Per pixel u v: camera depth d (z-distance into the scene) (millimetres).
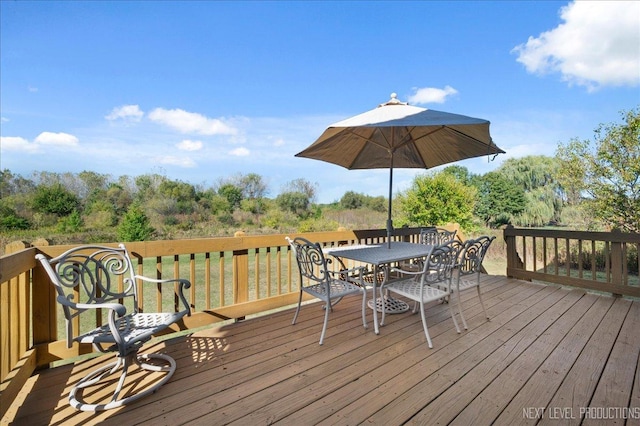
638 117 7426
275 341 2760
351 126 2584
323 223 14781
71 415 1774
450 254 2877
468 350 2531
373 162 4605
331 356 2455
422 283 2691
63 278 2043
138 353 2531
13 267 1867
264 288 6223
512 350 2527
